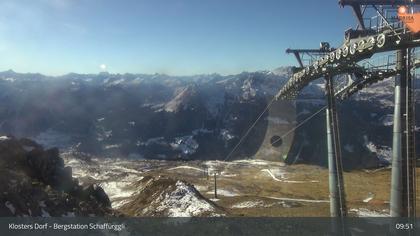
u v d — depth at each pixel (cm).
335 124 4175
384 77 3653
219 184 13762
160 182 8212
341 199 4128
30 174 4878
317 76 4562
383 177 15975
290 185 14125
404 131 2805
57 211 3734
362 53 3053
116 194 10894
